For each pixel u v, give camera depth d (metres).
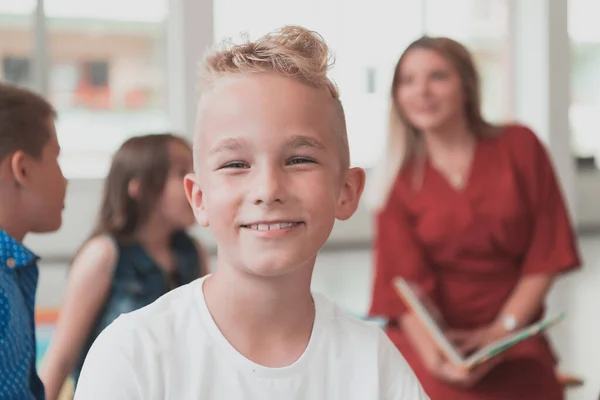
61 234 6.32
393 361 1.09
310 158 0.96
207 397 0.99
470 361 2.13
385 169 2.59
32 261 1.49
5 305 1.38
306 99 0.96
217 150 0.96
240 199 0.95
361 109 7.25
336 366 1.04
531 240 2.49
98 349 0.99
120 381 0.96
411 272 2.49
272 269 0.95
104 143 6.79
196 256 2.36
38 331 4.04
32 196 1.55
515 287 2.49
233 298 1.01
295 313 1.03
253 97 0.95
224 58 0.98
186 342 1.00
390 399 1.07
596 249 6.83
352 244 7.08
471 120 2.51
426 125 2.44
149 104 6.86
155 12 6.79
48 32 6.66
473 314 2.48
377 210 2.60
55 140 1.62
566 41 7.46
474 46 7.56
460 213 2.44
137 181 2.23
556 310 4.92
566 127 7.47
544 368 2.36
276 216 0.94
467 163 2.49
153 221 2.26
